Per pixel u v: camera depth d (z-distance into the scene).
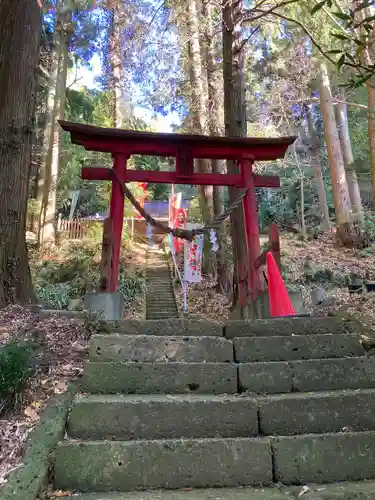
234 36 7.46
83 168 5.14
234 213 7.09
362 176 20.44
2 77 4.82
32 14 5.01
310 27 9.14
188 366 2.63
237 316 5.77
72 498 1.82
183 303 9.98
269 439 2.09
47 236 13.79
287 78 14.38
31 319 3.75
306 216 19.45
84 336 3.27
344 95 15.33
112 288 4.52
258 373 2.64
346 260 12.32
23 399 2.37
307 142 19.67
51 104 14.52
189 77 12.80
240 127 7.25
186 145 5.28
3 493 1.72
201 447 2.04
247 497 1.84
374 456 2.08
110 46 15.23
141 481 1.95
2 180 4.64
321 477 2.02
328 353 2.97
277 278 3.96
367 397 2.38
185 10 11.59
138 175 5.27
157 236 18.55
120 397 2.42
